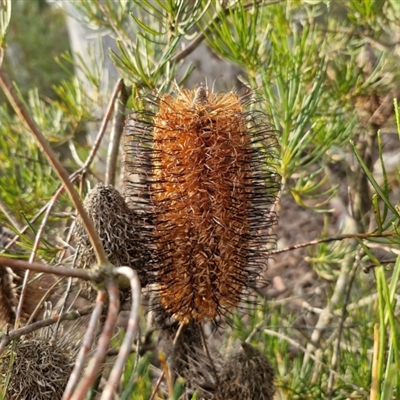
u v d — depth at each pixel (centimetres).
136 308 23
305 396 49
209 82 77
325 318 60
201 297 34
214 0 46
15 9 149
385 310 26
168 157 33
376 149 79
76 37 72
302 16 60
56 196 41
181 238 34
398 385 27
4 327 39
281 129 47
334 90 56
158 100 35
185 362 38
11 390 32
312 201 93
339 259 55
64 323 38
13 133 67
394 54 56
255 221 35
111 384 22
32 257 37
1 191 52
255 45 48
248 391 36
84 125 74
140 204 36
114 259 34
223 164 33
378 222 36
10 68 142
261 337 58
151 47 51
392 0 50
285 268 84
